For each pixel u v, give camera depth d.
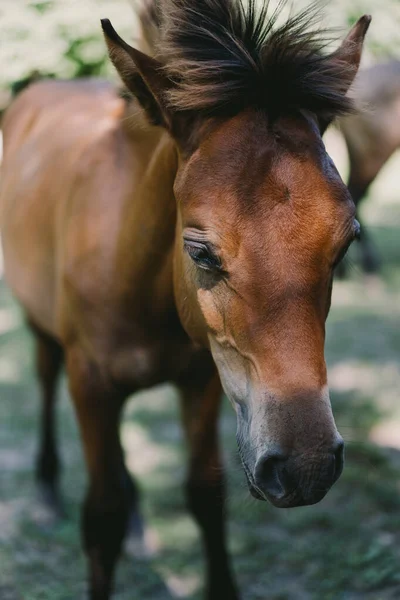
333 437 1.80
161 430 4.74
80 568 3.41
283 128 1.95
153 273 2.50
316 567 3.29
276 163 1.90
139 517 3.66
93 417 2.84
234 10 2.13
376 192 11.77
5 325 6.81
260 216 1.86
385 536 3.48
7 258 3.52
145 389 2.85
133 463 4.31
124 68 2.15
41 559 3.47
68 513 3.87
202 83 1.98
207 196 1.93
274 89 1.98
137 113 2.42
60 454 4.47
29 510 3.88
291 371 1.83
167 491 4.01
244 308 1.88
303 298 1.85
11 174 3.57
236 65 1.99
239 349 1.92
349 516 3.65
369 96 5.86
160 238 2.43
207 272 1.98
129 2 3.05
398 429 4.50
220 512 2.95
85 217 2.71
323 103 2.01
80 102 3.46
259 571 3.30
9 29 3.15
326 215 1.86
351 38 2.19
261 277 1.85
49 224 3.04
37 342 3.88
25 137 3.64
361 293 7.23
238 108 2.01
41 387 3.96
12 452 4.50
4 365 5.84
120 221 2.57
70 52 3.21
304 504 1.80
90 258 2.65
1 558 3.46
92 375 2.81
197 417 2.89
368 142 6.16
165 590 3.25
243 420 1.97
